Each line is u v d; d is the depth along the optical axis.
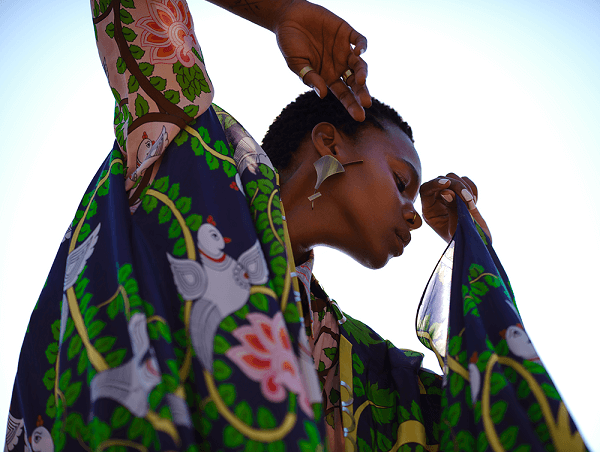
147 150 0.78
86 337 0.61
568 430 0.64
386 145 1.10
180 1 0.90
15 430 0.70
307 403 0.60
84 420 0.57
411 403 0.92
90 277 0.67
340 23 0.99
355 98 1.01
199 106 0.81
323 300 1.02
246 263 0.68
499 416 0.65
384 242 1.00
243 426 0.56
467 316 0.76
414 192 1.13
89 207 0.78
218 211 0.72
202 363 0.60
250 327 0.62
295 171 1.06
